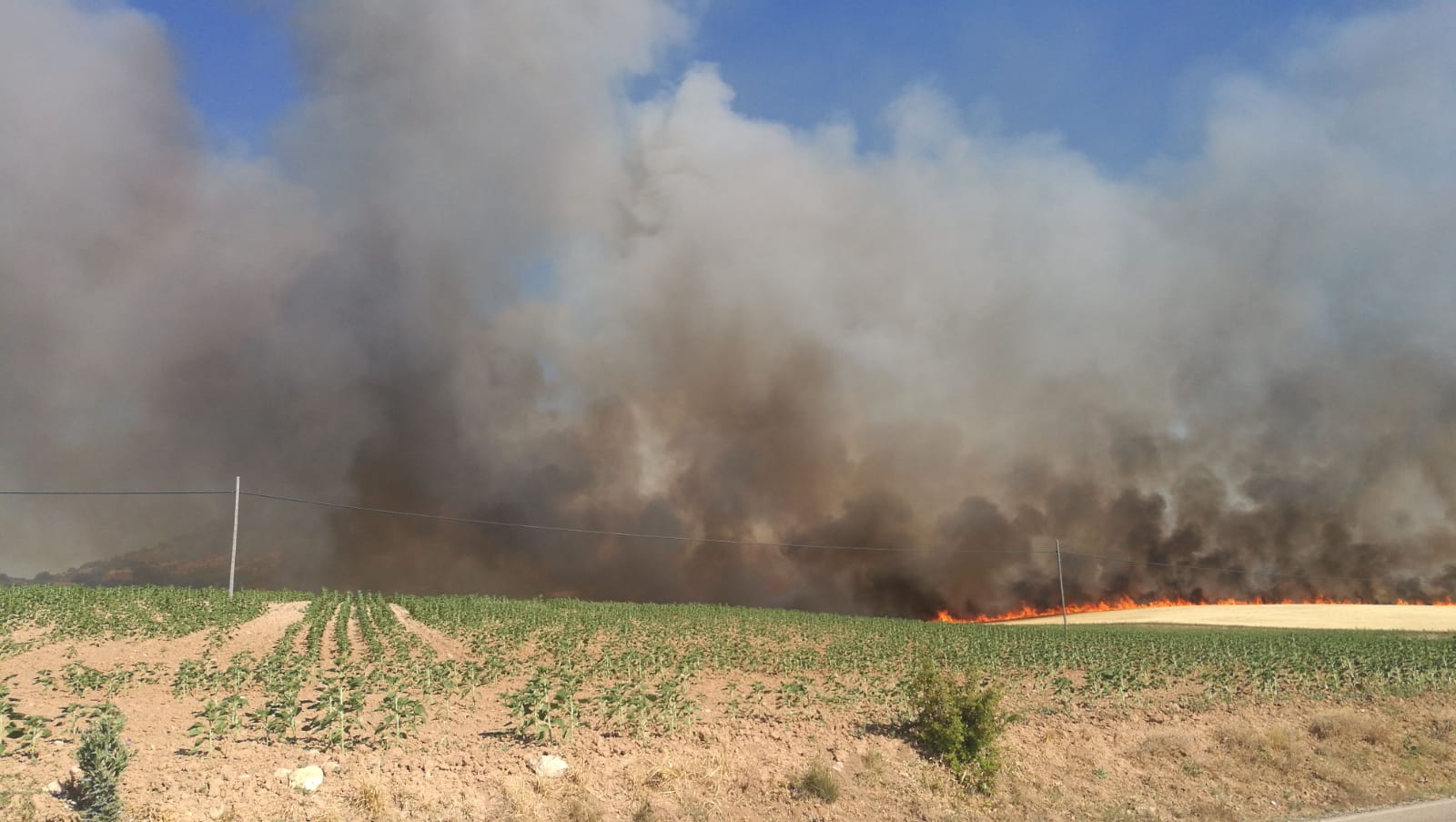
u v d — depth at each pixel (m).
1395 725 23.48
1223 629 76.94
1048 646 47.50
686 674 30.67
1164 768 18.56
